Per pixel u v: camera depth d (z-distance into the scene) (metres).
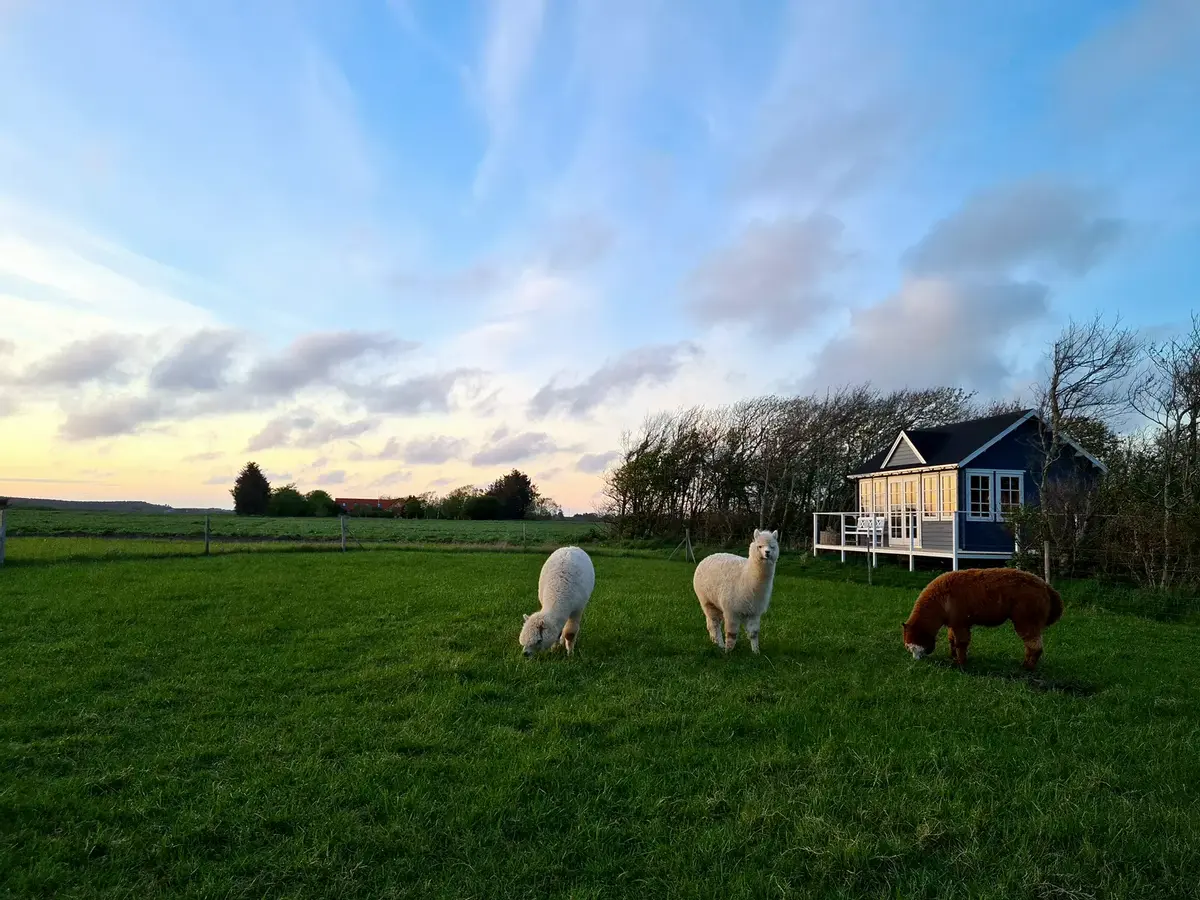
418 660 8.59
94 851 4.34
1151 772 5.34
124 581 15.26
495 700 7.28
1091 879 3.97
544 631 8.80
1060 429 20.45
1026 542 17.84
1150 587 14.70
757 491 34.94
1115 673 8.47
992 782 5.20
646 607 12.97
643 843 4.39
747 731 6.34
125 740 6.14
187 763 5.59
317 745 5.95
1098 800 4.87
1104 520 16.78
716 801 4.85
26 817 4.71
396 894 3.87
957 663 8.87
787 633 10.59
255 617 11.38
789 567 22.77
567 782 5.20
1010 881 3.94
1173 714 7.00
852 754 5.65
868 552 22.08
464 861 4.19
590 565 9.85
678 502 36.28
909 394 38.78
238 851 4.30
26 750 5.77
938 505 22.08
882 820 4.60
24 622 10.89
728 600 9.18
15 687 7.47
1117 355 18.48
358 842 4.37
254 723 6.55
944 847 4.32
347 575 17.09
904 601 14.27
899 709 6.88
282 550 24.66
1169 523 14.58
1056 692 7.55
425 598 13.48
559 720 6.50
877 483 26.12
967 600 8.80
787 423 35.72
